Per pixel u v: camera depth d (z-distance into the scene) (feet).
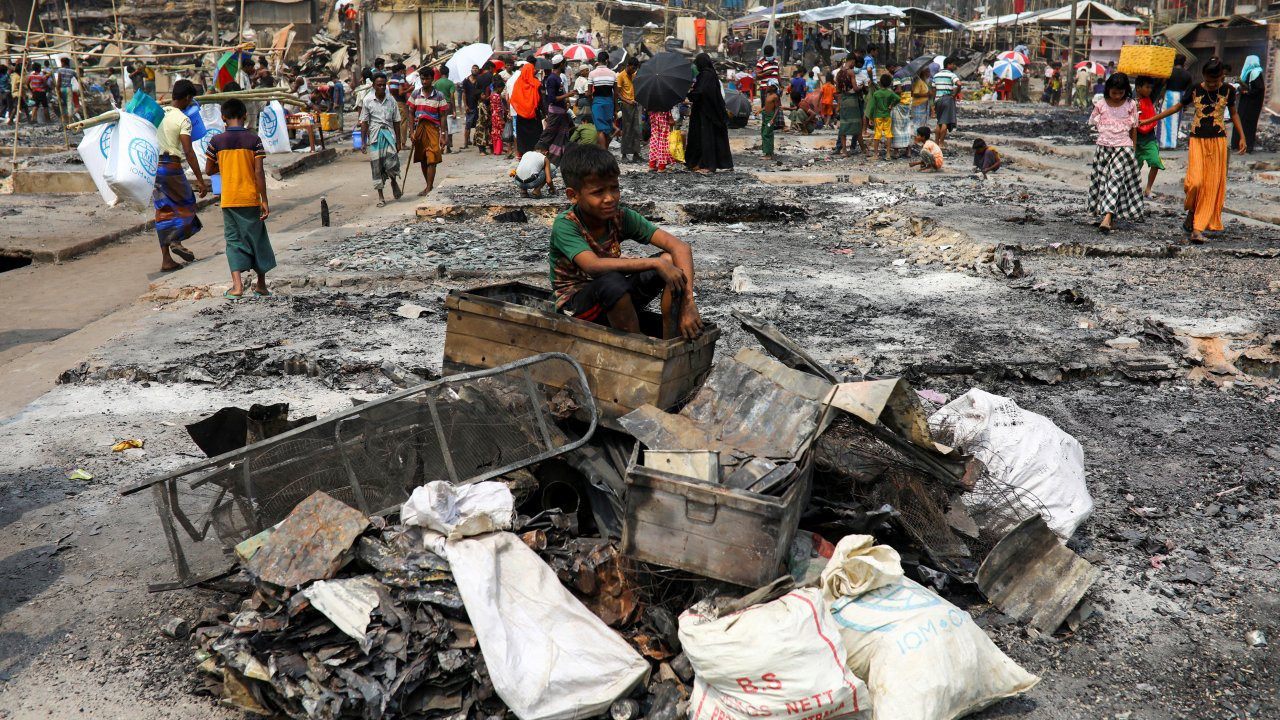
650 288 12.60
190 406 19.45
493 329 12.68
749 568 9.80
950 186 50.67
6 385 21.30
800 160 65.21
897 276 30.91
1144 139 43.14
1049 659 10.98
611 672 9.52
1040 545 11.96
